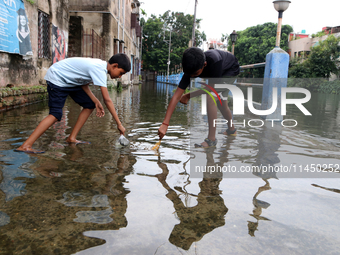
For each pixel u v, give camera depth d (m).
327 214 1.33
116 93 11.25
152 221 1.21
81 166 1.94
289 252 1.02
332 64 18.61
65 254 0.97
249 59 31.73
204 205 1.39
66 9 8.60
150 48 44.06
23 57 5.90
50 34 7.50
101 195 1.47
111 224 1.18
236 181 1.74
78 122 2.67
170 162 2.11
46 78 2.46
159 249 1.01
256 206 1.40
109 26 13.00
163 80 42.28
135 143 2.73
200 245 1.04
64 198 1.42
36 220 1.19
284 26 32.66
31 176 1.71
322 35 28.97
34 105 5.73
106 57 13.23
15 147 2.37
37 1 6.45
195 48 2.18
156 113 5.30
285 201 1.46
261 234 1.14
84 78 2.48
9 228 1.12
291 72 18.36
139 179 1.73
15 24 5.30
